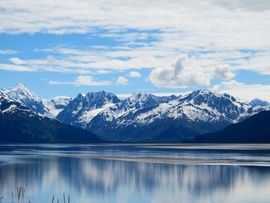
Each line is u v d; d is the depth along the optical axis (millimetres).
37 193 105688
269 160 196625
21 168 163375
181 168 161125
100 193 106062
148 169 159375
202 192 106188
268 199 95938
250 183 119250
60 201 95625
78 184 120938
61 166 172875
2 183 122250
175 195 102812
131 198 99562
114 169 160500
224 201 94500
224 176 134500
